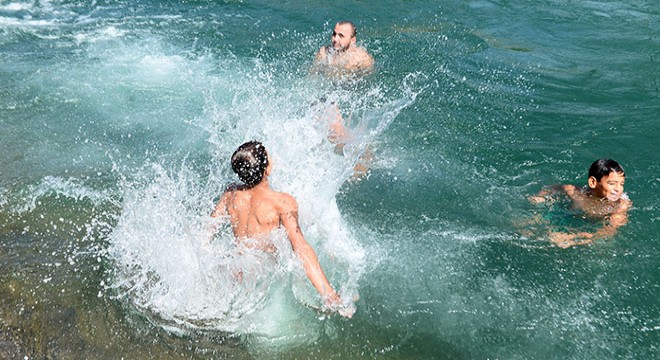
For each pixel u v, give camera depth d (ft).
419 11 35.50
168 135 20.75
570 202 16.93
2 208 16.28
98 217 16.10
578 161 19.36
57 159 18.89
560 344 12.38
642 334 12.57
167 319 12.80
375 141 20.59
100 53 27.73
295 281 13.56
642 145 20.30
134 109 22.59
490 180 18.48
